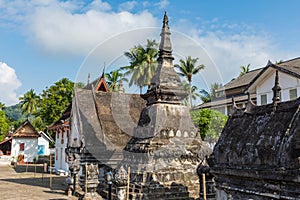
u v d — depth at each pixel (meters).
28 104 59.59
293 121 5.51
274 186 5.47
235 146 6.49
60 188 19.05
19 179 24.14
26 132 42.94
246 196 6.10
